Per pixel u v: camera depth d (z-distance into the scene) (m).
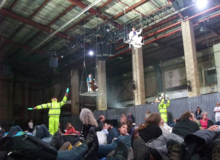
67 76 28.56
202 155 2.55
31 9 16.83
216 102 14.26
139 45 13.54
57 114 9.82
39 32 20.38
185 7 15.49
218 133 2.80
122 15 17.70
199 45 24.09
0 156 2.55
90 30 19.53
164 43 23.33
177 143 2.73
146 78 30.69
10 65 24.73
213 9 16.03
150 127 3.52
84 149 3.19
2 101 26.23
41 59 25.45
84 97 31.12
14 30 19.97
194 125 3.31
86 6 15.89
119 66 31.23
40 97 30.05
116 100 33.38
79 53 24.11
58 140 3.89
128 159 3.13
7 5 16.20
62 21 18.56
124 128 4.28
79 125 25.23
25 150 2.56
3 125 25.22
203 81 24.09
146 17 17.44
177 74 26.92
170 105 16.88
